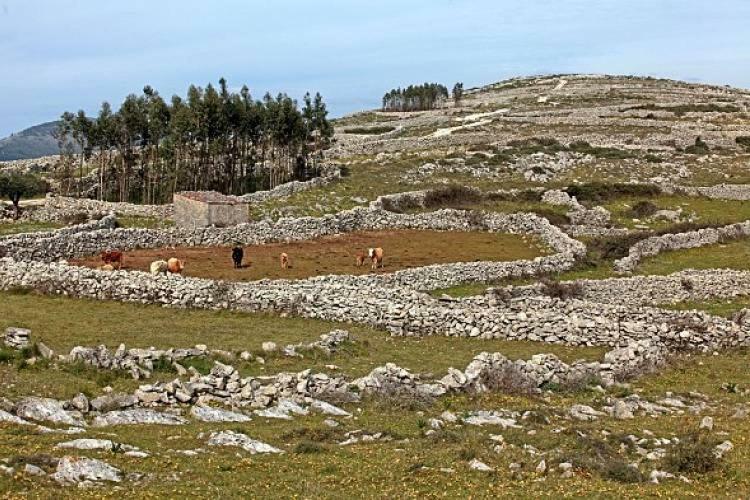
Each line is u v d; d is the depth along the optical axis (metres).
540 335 41.34
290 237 68.50
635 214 83.69
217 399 26.38
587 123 149.88
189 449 20.78
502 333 41.72
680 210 84.44
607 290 53.34
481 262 58.75
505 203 86.38
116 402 24.64
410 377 30.47
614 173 103.94
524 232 75.25
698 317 42.47
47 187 98.88
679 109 168.38
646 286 54.50
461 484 19.33
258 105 99.38
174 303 43.69
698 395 31.77
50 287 44.44
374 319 42.62
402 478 19.58
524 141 124.50
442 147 126.25
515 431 24.70
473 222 76.69
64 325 37.34
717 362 38.25
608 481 20.28
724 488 20.16
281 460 20.47
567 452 22.42
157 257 58.38
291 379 28.48
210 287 44.12
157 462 19.30
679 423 26.69
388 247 67.06
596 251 67.69
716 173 105.56
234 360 32.19
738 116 157.38
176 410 24.94
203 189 91.88
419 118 180.75
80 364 28.80
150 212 77.81
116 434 21.42
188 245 63.62
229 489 17.86
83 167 107.69
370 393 28.77
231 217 70.56
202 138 91.81
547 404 29.53
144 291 44.06
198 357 31.75
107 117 91.06
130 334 36.44
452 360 36.25
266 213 76.50
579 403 29.70
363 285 47.31
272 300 43.50
